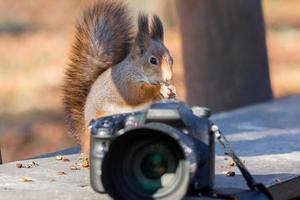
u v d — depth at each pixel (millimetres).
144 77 5816
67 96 6023
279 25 29453
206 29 10500
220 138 4613
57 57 24688
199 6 10492
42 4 32156
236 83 10531
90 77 5961
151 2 26750
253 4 10469
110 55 5992
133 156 4332
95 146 4527
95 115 5719
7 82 21828
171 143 4281
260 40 10578
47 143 15867
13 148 15539
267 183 5324
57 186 5379
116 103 5727
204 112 4562
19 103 19453
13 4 32812
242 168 4902
